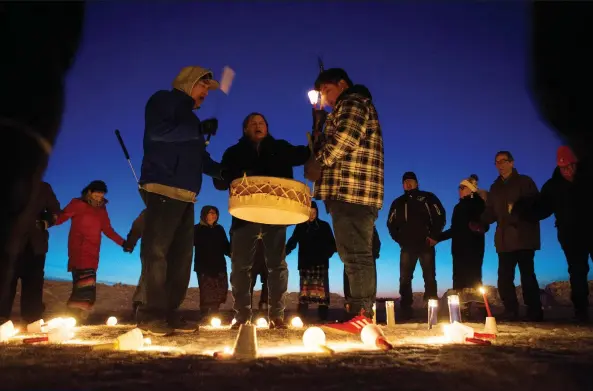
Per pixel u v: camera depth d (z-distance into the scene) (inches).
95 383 67.8
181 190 149.0
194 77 154.0
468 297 249.0
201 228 284.4
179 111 148.6
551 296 394.0
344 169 146.6
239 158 187.0
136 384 67.2
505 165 237.5
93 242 229.0
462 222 256.5
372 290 146.5
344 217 146.1
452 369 78.9
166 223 147.3
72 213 226.1
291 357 94.2
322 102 157.5
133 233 241.9
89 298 225.3
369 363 85.8
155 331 145.6
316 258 279.4
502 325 191.8
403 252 276.8
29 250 202.8
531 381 70.6
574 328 173.9
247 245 185.6
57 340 131.9
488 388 66.2
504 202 235.0
